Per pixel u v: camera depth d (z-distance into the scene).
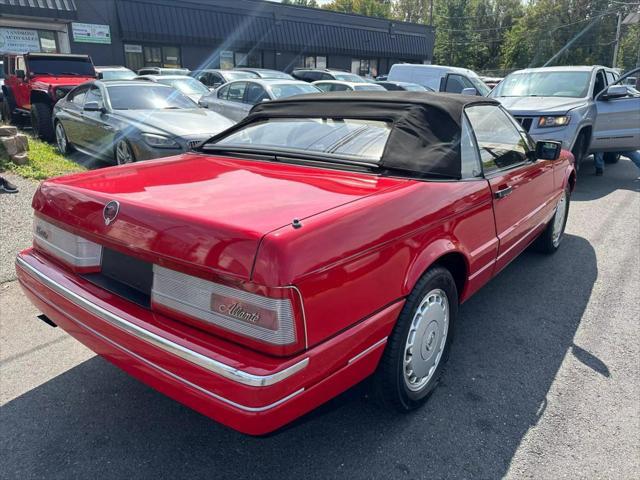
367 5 72.19
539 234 4.49
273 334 1.76
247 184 2.48
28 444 2.44
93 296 2.27
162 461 2.35
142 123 6.98
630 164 10.71
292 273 1.76
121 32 21.08
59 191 2.54
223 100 11.05
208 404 1.83
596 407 2.75
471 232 2.89
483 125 3.28
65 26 19.80
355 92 3.44
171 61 23.09
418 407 2.72
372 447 2.44
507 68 59.38
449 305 2.79
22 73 11.16
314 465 2.33
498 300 4.07
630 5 53.81
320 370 1.91
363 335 2.11
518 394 2.86
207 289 1.89
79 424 2.58
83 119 8.08
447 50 62.56
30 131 11.35
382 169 2.69
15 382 2.90
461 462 2.35
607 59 57.75
